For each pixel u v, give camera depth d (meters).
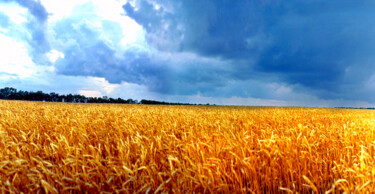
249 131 4.94
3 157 2.58
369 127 5.18
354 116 10.92
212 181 2.13
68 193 2.06
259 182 2.49
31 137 3.48
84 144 3.42
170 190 2.20
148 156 2.74
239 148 2.94
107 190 2.19
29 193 1.95
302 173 2.48
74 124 5.24
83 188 2.16
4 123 5.02
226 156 2.92
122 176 2.39
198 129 5.03
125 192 2.01
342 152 3.28
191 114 8.83
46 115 6.58
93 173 2.19
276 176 2.42
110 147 3.44
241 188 2.15
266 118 7.83
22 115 7.33
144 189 2.09
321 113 13.12
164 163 2.61
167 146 3.08
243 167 2.48
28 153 2.90
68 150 2.74
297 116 8.89
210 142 3.46
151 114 8.57
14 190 1.99
